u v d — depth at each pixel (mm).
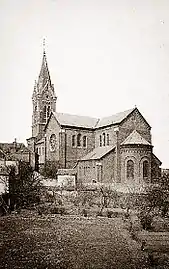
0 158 33750
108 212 21594
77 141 49281
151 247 17219
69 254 16375
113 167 44438
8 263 15891
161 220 19469
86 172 45781
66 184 31406
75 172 40562
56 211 22906
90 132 50000
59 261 16031
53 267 15812
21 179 26453
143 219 19609
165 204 19812
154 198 20141
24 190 25297
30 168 32031
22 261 15930
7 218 21375
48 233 18375
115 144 44375
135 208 21234
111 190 27703
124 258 16031
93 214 21906
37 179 28391
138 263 16047
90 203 25000
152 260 16250
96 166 44219
